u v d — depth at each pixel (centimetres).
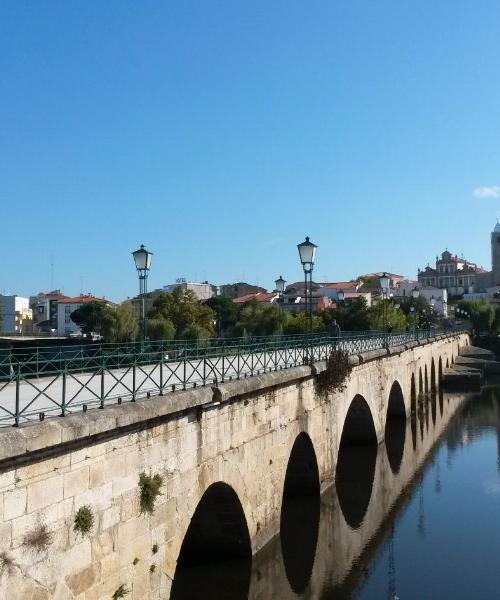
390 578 2194
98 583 1241
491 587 2112
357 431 4012
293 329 6512
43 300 15075
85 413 1212
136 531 1370
